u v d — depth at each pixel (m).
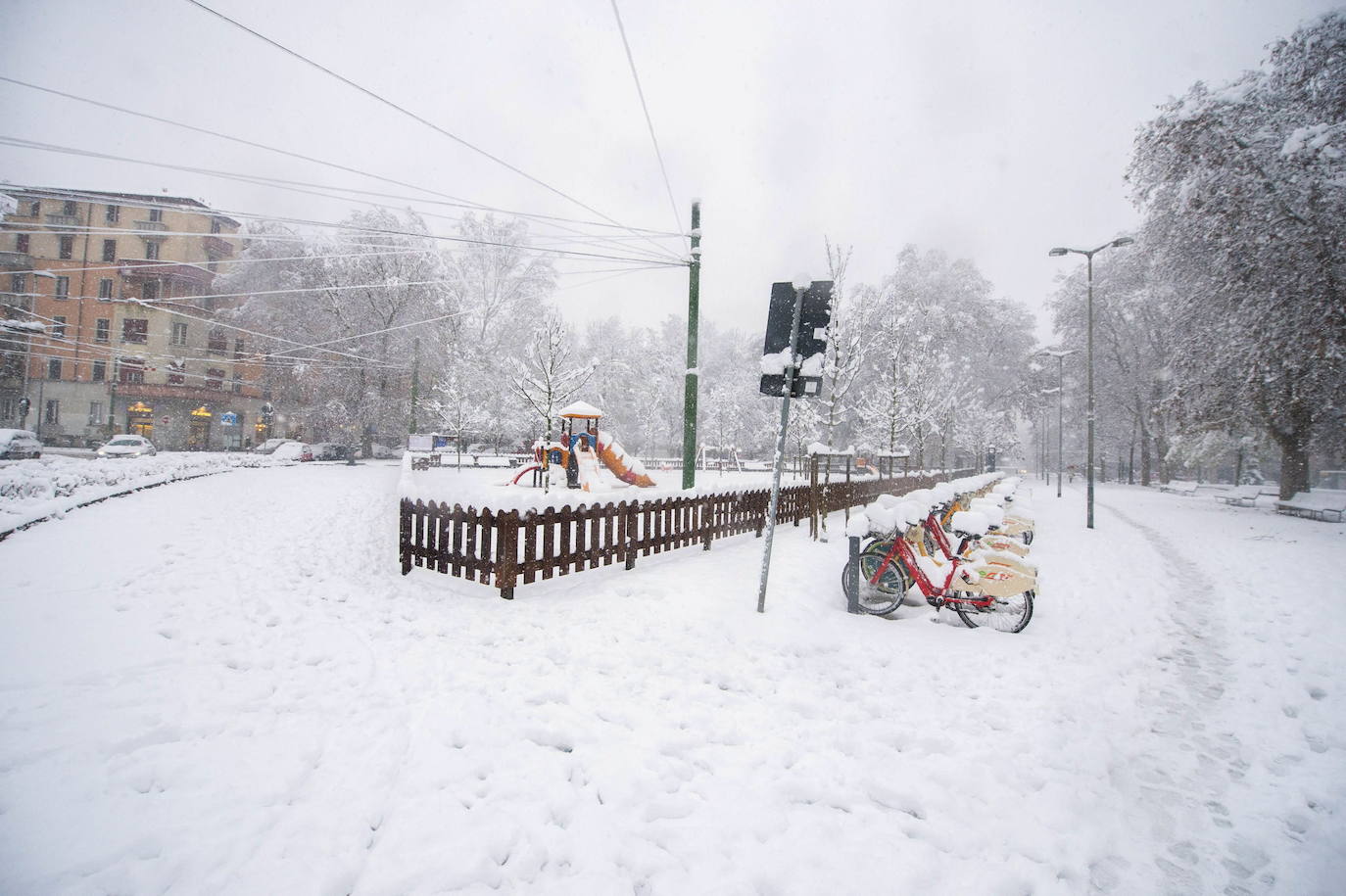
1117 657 5.25
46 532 8.66
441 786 2.87
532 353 25.97
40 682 3.84
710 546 9.35
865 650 5.17
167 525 9.80
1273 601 7.48
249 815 2.58
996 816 2.82
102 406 44.84
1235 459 37.28
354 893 2.18
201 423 48.00
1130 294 37.47
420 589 6.59
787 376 6.14
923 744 3.51
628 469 19.08
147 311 44.84
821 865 2.42
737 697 4.10
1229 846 2.67
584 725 3.56
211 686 3.89
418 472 24.14
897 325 25.69
